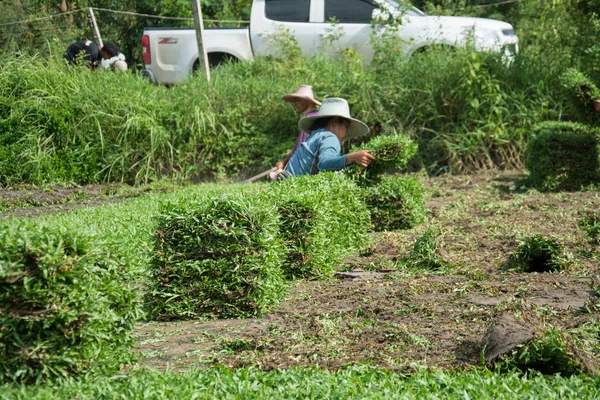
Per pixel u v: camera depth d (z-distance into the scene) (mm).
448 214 11406
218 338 5734
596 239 8844
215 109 17406
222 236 6395
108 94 16891
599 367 4855
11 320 4598
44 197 14094
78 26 25656
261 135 17219
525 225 10273
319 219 7848
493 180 15328
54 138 16125
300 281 7660
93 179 16078
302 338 5641
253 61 18719
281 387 4367
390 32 18328
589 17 17625
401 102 17297
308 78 17547
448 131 17234
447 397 4242
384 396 4230
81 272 4723
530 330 5113
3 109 16094
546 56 18344
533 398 4188
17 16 22047
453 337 5539
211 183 15688
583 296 6605
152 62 19891
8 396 4258
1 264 4598
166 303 6363
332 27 18750
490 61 17594
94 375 4801
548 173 13516
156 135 16547
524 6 24156
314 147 10031
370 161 10000
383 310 6332
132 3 25969
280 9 19344
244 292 6395
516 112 17281
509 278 7418
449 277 7562
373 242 9383
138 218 10156
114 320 4965
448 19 18703
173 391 4273
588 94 13211
